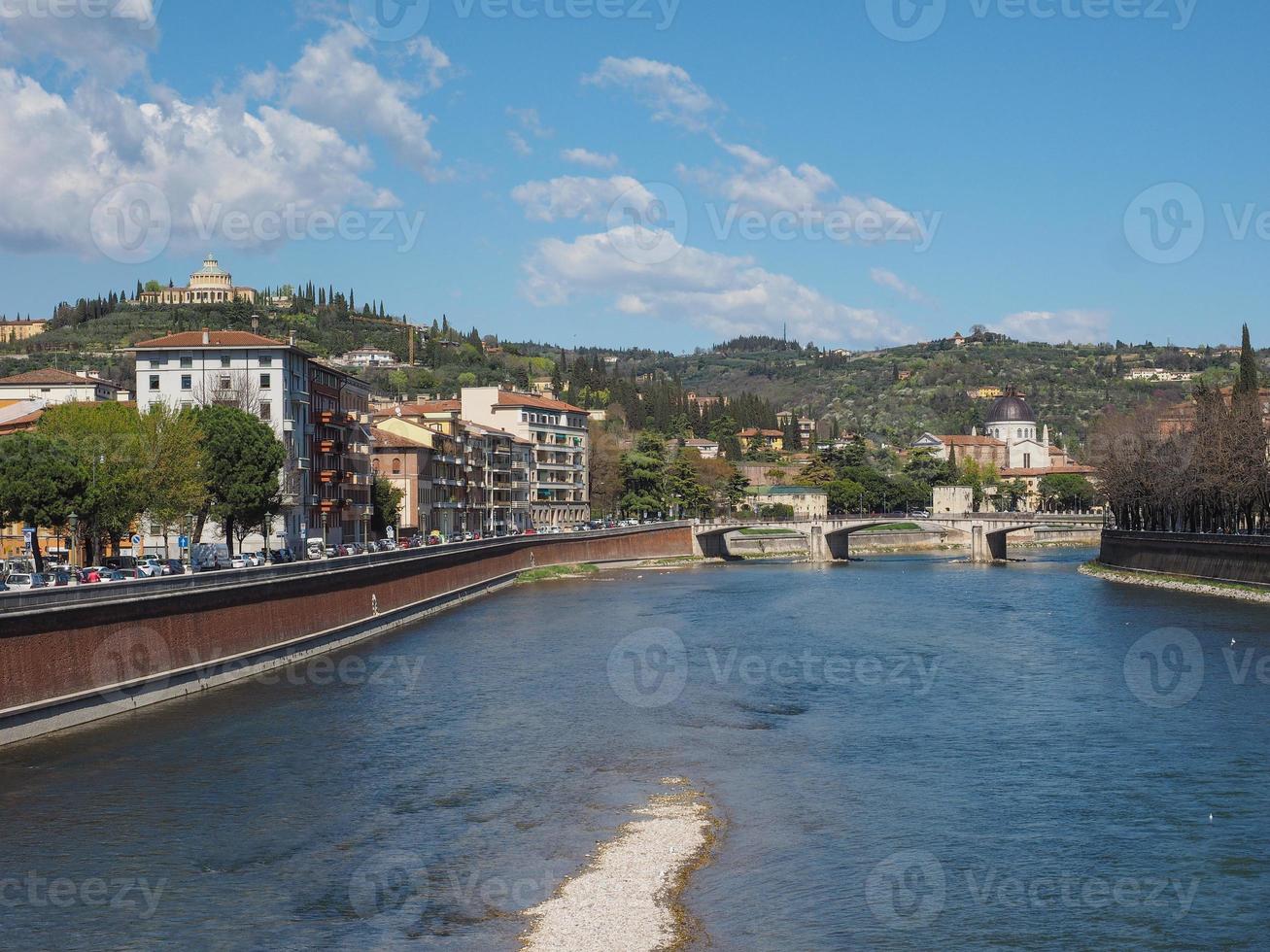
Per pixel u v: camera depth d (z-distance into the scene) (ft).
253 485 428.56
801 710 255.29
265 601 309.83
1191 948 132.46
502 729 236.22
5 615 208.13
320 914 140.46
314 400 549.95
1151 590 546.26
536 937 133.59
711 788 193.47
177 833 169.48
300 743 222.48
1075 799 186.39
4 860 158.61
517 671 305.53
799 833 170.09
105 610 239.09
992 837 168.14
